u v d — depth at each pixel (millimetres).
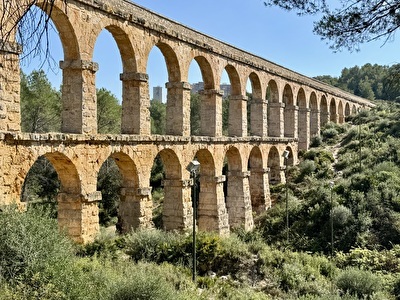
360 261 27422
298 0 11258
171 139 28469
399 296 21141
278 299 20266
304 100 59594
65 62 21922
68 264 14203
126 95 26453
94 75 22828
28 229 14516
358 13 11141
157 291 14086
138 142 25766
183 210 29906
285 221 36969
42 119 46312
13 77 18141
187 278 19844
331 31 11602
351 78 131125
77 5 21500
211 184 34469
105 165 52438
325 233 33469
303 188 45281
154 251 23359
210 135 35188
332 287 21703
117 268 18438
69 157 20953
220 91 35531
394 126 57594
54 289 12508
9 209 15219
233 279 22656
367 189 37812
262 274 23156
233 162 38875
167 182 30328
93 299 13211
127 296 13758
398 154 45844
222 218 34688
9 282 12898
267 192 43750
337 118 78375
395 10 10828
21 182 18516
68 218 21938
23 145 18484
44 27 6570
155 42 27797
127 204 26422
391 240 31500
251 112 44469
